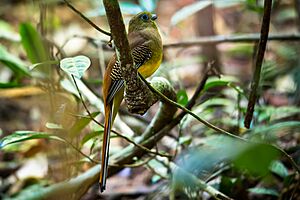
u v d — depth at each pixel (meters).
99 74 11.45
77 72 4.57
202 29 11.43
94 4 13.61
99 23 14.16
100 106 7.89
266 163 3.30
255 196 7.38
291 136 8.06
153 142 6.62
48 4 10.16
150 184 8.33
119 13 4.52
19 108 10.94
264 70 8.95
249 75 11.27
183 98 6.71
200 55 11.36
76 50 12.83
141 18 6.41
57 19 13.33
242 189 6.82
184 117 7.05
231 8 14.07
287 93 9.92
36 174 8.58
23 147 8.97
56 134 6.82
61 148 6.98
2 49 8.34
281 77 10.29
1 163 9.01
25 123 10.52
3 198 7.64
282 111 7.52
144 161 7.06
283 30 12.69
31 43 8.22
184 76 11.95
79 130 6.41
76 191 6.37
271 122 8.18
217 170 6.44
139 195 8.01
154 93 5.44
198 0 10.70
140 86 5.19
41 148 8.64
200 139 7.92
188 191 6.06
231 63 12.34
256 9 8.80
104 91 5.76
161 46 6.29
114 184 8.40
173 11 14.79
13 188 8.28
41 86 8.16
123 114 8.77
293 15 12.62
